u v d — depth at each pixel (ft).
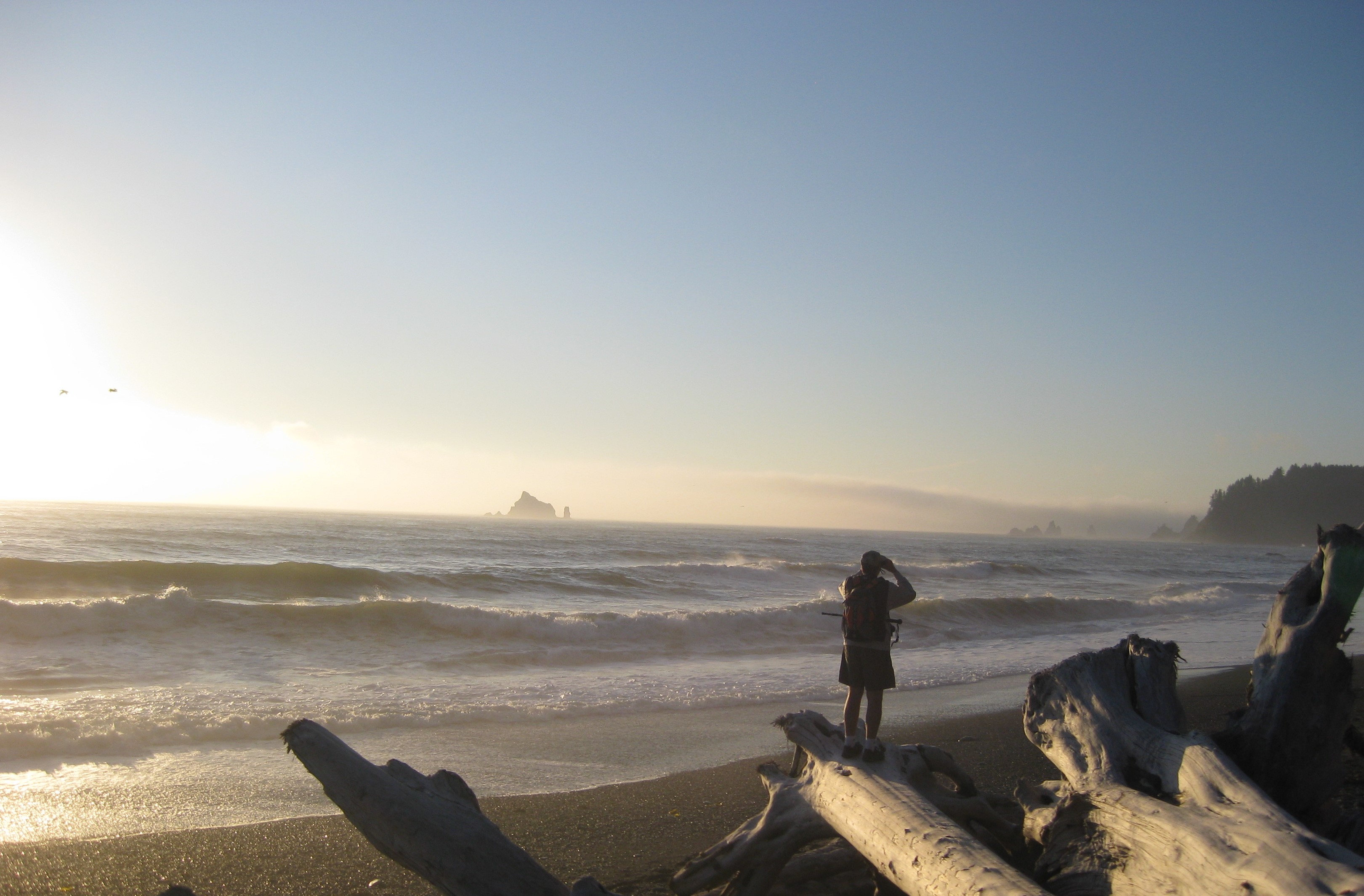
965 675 42.75
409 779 11.41
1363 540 14.25
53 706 27.30
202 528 182.19
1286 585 15.40
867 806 13.02
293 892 14.74
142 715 26.66
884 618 15.87
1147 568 191.31
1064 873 12.19
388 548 143.74
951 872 10.70
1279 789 13.89
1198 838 10.52
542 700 32.50
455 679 36.14
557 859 16.58
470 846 10.48
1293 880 9.06
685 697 34.30
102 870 15.47
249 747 24.93
